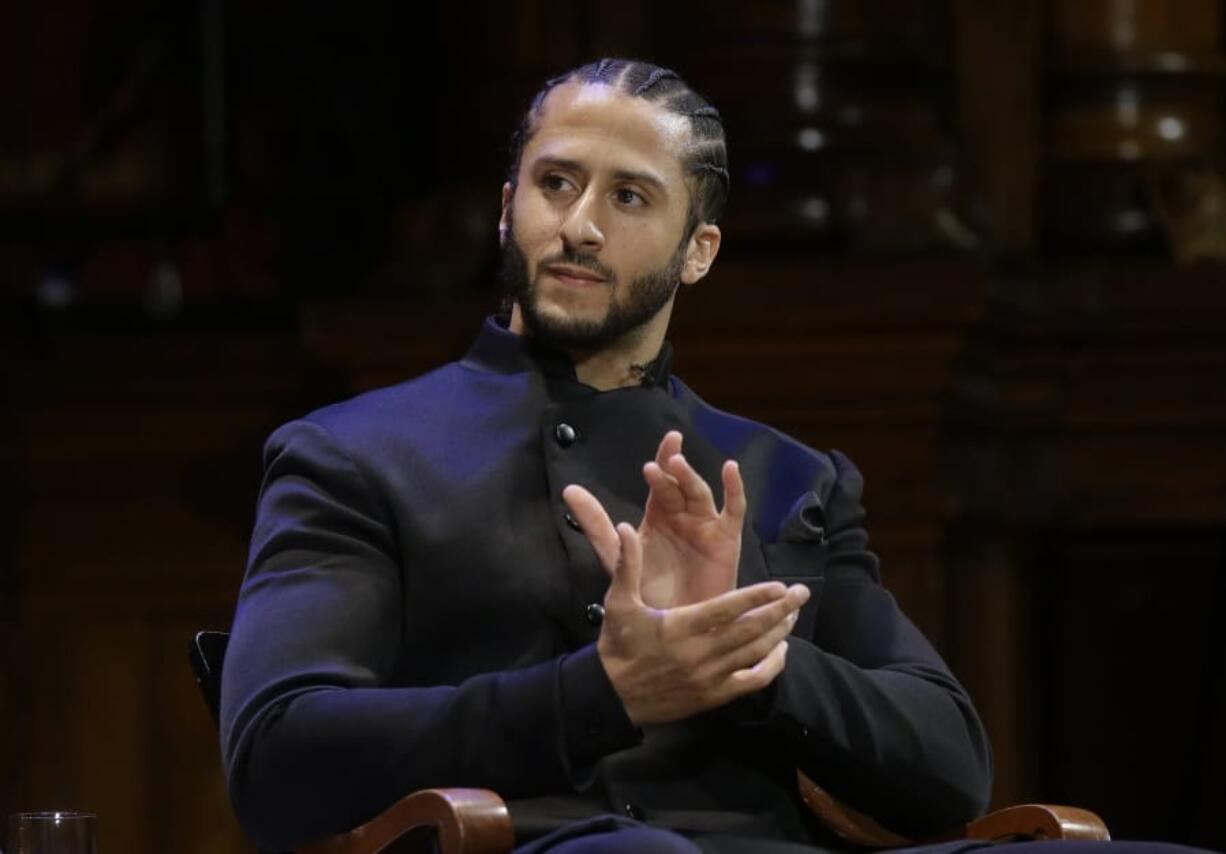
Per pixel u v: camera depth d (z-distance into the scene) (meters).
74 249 20.80
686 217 9.79
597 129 9.62
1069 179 20.50
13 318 20.12
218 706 9.73
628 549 8.30
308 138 21.25
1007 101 20.30
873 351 18.33
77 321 20.44
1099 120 20.42
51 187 20.75
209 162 20.88
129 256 20.88
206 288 20.95
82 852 9.62
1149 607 19.73
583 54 19.67
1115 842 8.61
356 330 18.73
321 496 9.36
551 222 9.65
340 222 21.27
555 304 9.66
